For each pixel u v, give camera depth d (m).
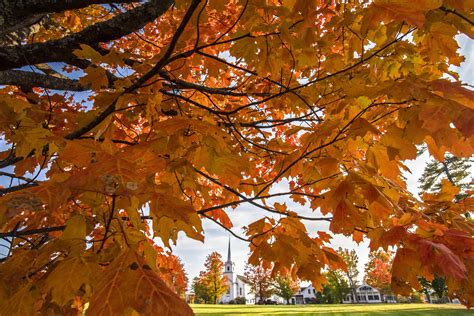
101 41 2.61
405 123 1.58
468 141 1.32
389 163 1.85
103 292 0.83
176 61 2.38
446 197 1.85
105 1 2.55
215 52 3.05
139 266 0.91
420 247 1.26
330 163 1.78
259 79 3.14
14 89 3.94
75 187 0.88
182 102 2.73
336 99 2.36
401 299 51.75
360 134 1.40
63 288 1.00
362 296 76.75
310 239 1.96
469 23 1.46
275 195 2.07
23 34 3.29
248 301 90.56
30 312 1.05
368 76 2.10
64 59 2.63
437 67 1.97
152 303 0.80
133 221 1.20
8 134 1.79
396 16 1.21
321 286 2.08
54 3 2.46
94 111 1.81
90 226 1.22
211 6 1.93
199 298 53.44
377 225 1.91
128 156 1.10
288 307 32.34
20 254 1.18
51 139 1.33
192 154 1.53
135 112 2.08
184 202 1.08
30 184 1.90
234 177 1.52
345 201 1.62
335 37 2.43
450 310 21.31
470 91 1.08
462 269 1.14
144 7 2.55
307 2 1.66
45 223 1.80
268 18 2.12
